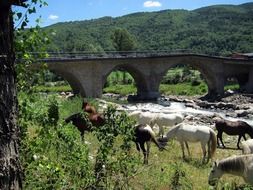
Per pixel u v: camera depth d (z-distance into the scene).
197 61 73.75
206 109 54.88
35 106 6.23
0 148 3.60
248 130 22.84
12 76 3.77
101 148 7.39
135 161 7.58
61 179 5.96
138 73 69.06
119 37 125.81
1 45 3.64
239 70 77.69
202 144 17.48
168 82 91.81
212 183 11.53
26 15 5.52
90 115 16.17
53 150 7.41
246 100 64.31
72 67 58.22
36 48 5.73
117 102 58.84
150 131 15.18
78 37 190.75
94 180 6.70
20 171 3.80
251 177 10.88
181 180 9.97
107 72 62.47
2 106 3.62
